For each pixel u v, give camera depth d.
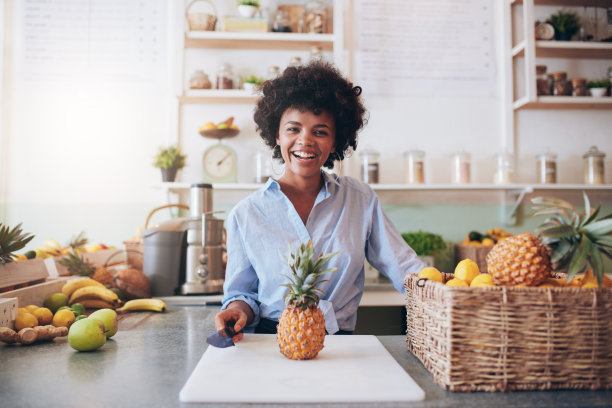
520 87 2.62
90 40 2.51
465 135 2.60
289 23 2.44
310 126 1.12
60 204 2.47
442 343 0.73
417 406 0.64
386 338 1.06
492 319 0.70
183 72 2.34
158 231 1.83
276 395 0.66
